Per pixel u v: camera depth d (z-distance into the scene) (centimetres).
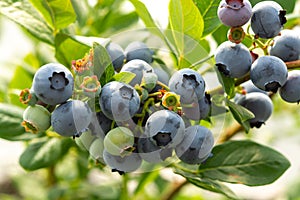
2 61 55
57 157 46
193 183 38
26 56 53
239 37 35
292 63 36
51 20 41
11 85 51
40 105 34
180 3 37
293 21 44
